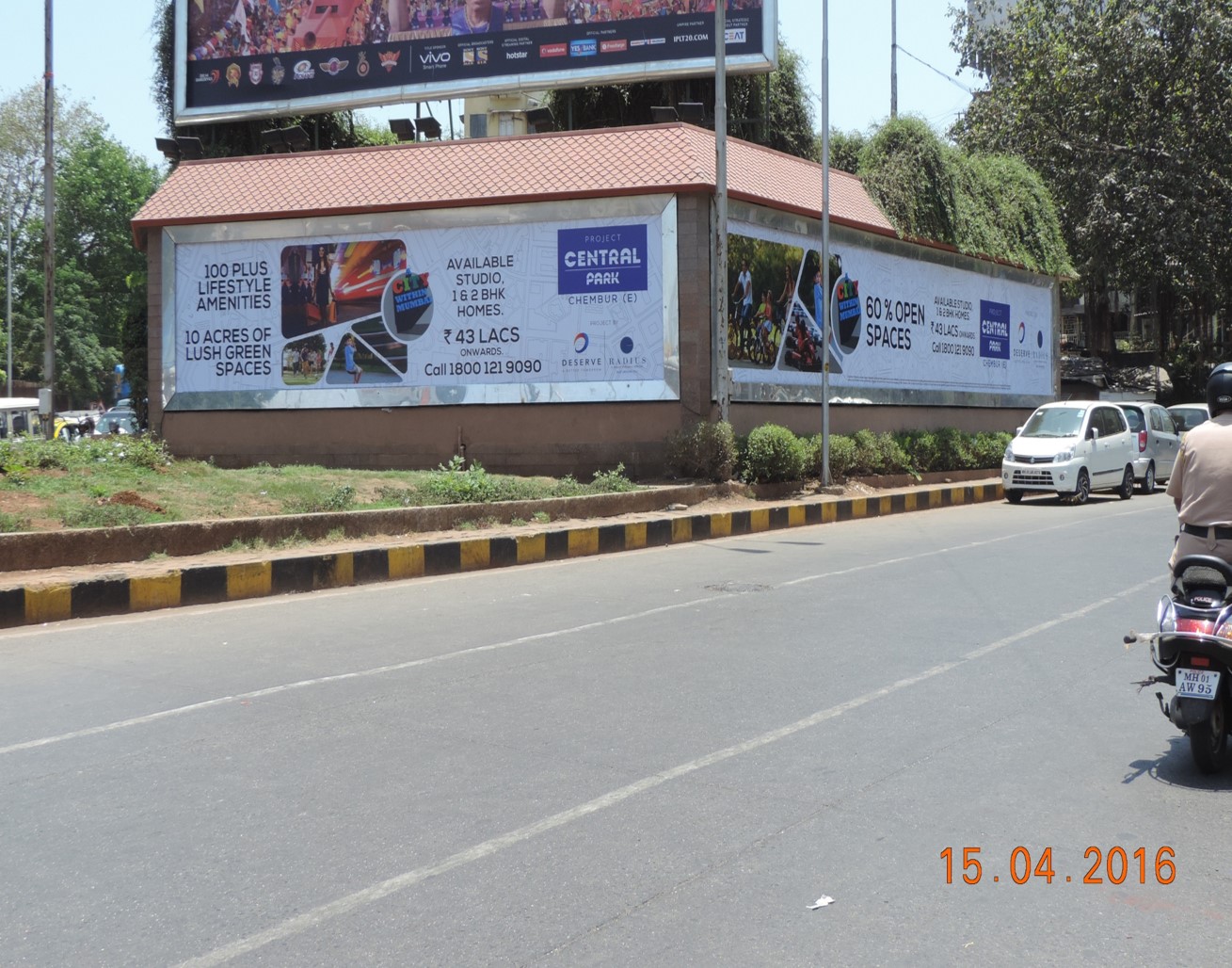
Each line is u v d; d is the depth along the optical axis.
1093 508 19.53
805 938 3.58
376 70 23.42
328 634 8.73
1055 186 32.75
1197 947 3.52
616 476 16.78
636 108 25.81
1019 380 28.12
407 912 3.81
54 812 4.82
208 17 24.16
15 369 55.50
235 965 3.46
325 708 6.46
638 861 4.22
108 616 9.56
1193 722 5.03
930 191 24.02
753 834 4.47
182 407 20.70
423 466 19.78
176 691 6.90
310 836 4.50
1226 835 4.46
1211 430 5.46
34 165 55.28
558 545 13.41
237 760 5.50
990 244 25.86
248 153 25.42
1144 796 4.91
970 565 12.16
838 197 22.22
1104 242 32.16
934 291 24.89
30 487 12.52
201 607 10.02
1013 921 3.70
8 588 9.02
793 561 12.78
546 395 19.19
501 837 4.47
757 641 8.20
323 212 19.86
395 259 19.88
